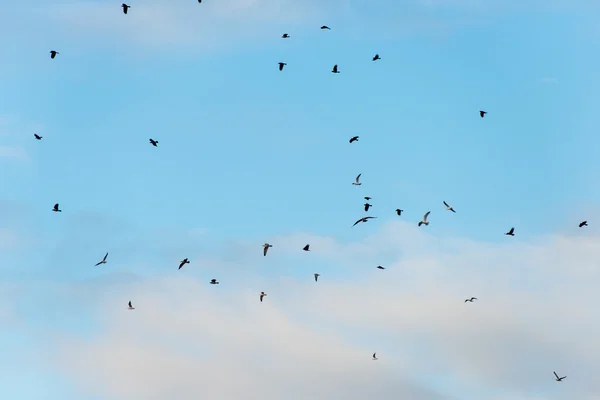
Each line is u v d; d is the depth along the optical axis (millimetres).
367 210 166250
